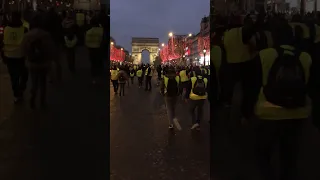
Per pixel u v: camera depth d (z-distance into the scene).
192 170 4.63
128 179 4.27
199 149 5.84
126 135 7.05
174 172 4.55
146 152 5.64
